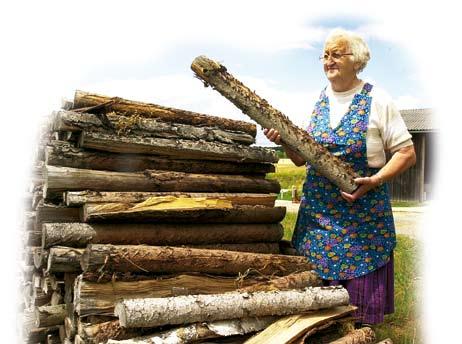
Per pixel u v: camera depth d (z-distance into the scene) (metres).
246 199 5.04
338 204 4.78
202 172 5.13
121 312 3.55
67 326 4.22
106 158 4.57
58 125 4.50
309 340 4.21
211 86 4.68
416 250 9.57
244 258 4.48
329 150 4.80
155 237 4.38
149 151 4.75
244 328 3.93
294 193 19.92
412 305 6.54
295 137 4.67
